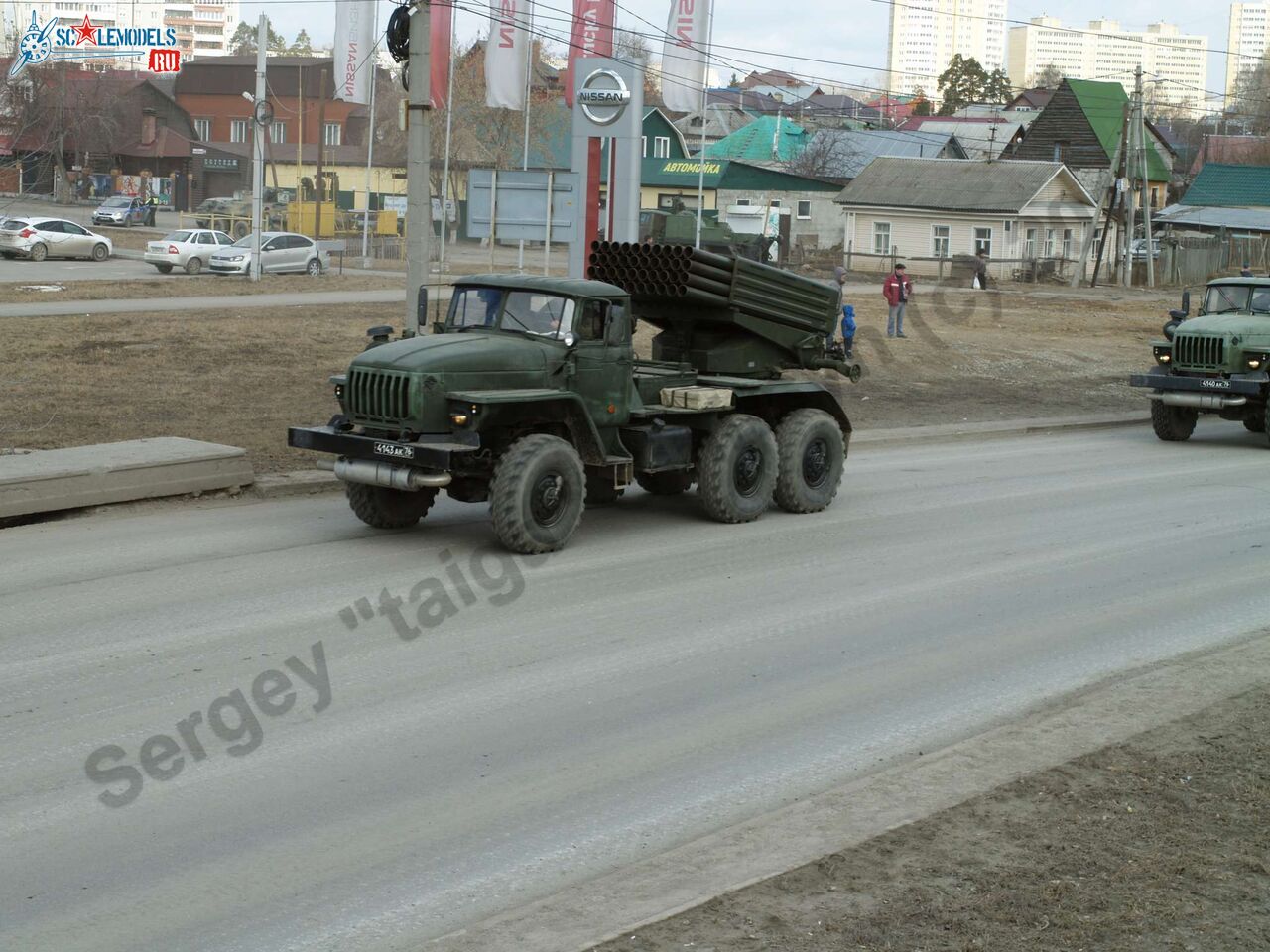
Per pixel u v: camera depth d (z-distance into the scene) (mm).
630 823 6238
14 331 25266
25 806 6215
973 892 5254
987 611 10156
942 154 77938
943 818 6020
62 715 7359
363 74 37469
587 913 5156
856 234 61625
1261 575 11508
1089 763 6738
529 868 5762
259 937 5133
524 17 32781
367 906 5391
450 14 29031
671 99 34344
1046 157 78688
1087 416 23391
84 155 82938
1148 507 14773
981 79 152250
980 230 58875
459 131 69312
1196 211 75812
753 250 52938
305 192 84125
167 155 87312
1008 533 13156
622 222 25938
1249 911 5105
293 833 6027
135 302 32969
